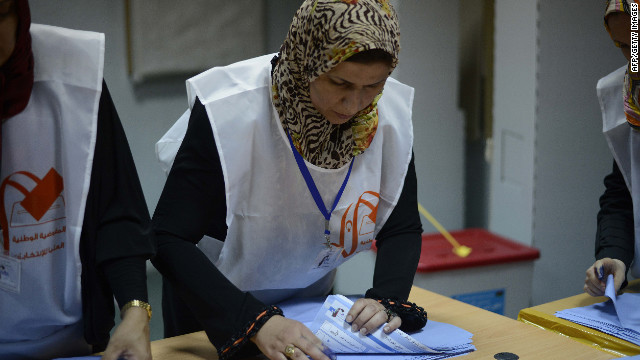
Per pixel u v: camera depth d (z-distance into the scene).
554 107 2.62
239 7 2.67
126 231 1.10
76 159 1.06
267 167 1.24
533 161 2.63
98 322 1.13
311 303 1.43
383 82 1.12
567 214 2.73
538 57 2.56
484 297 2.42
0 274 1.06
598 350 1.21
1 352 1.11
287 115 1.21
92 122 1.07
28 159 1.04
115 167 1.12
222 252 1.29
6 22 0.94
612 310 1.47
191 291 1.14
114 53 2.54
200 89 1.23
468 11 2.66
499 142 2.78
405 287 1.28
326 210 1.30
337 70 1.06
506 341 1.25
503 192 2.81
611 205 1.67
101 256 1.09
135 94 2.61
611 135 1.62
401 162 1.37
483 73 2.74
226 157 1.18
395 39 1.09
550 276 2.73
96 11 2.48
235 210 1.24
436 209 2.81
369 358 1.14
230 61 2.71
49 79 1.04
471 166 2.85
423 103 2.67
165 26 2.57
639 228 1.58
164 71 2.61
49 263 1.08
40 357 1.13
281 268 1.34
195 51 2.63
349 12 1.05
